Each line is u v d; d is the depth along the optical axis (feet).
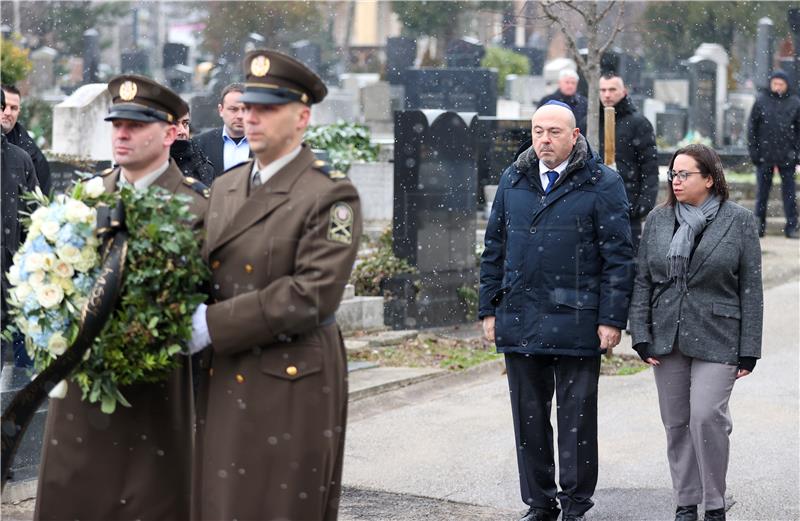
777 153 58.85
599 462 24.66
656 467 24.31
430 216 38.52
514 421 20.90
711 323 19.94
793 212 59.31
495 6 113.80
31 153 29.30
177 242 14.71
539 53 115.24
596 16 34.88
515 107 84.84
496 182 60.70
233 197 15.38
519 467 20.89
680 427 20.51
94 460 15.65
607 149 33.22
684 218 20.22
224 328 14.65
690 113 100.32
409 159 38.17
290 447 14.87
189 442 16.44
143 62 122.31
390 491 22.74
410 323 37.78
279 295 14.62
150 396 15.78
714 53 101.81
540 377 20.76
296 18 122.62
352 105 99.14
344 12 132.26
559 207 20.29
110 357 14.65
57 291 14.84
